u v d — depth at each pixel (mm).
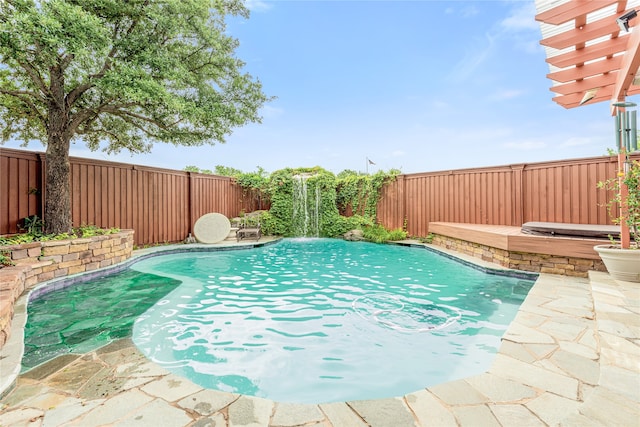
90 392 2002
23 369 2338
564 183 7203
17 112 6551
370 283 5320
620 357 2096
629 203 4102
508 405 1768
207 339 3139
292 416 1727
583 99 5051
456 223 9148
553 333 2727
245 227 10898
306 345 3002
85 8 5324
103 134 8180
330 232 12336
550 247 5184
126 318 3664
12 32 4098
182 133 7668
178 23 6113
